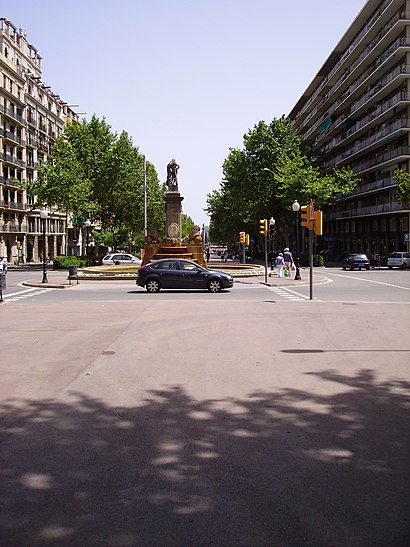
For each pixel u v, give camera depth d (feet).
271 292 82.28
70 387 25.43
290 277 118.93
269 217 215.51
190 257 118.73
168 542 11.81
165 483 14.80
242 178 210.59
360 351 33.58
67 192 175.32
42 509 13.35
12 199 236.22
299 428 19.43
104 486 14.64
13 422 20.42
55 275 137.28
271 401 22.94
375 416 20.83
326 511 13.16
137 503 13.62
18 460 16.60
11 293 83.25
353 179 206.39
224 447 17.56
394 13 179.11
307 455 16.81
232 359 31.42
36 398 23.65
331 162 253.24
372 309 56.95
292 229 246.68
